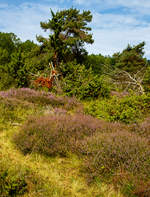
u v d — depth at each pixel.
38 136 4.88
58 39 16.78
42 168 3.96
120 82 16.02
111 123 6.25
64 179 3.69
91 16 22.61
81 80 11.95
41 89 12.30
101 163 3.80
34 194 3.04
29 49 31.58
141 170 3.46
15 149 4.66
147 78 14.05
